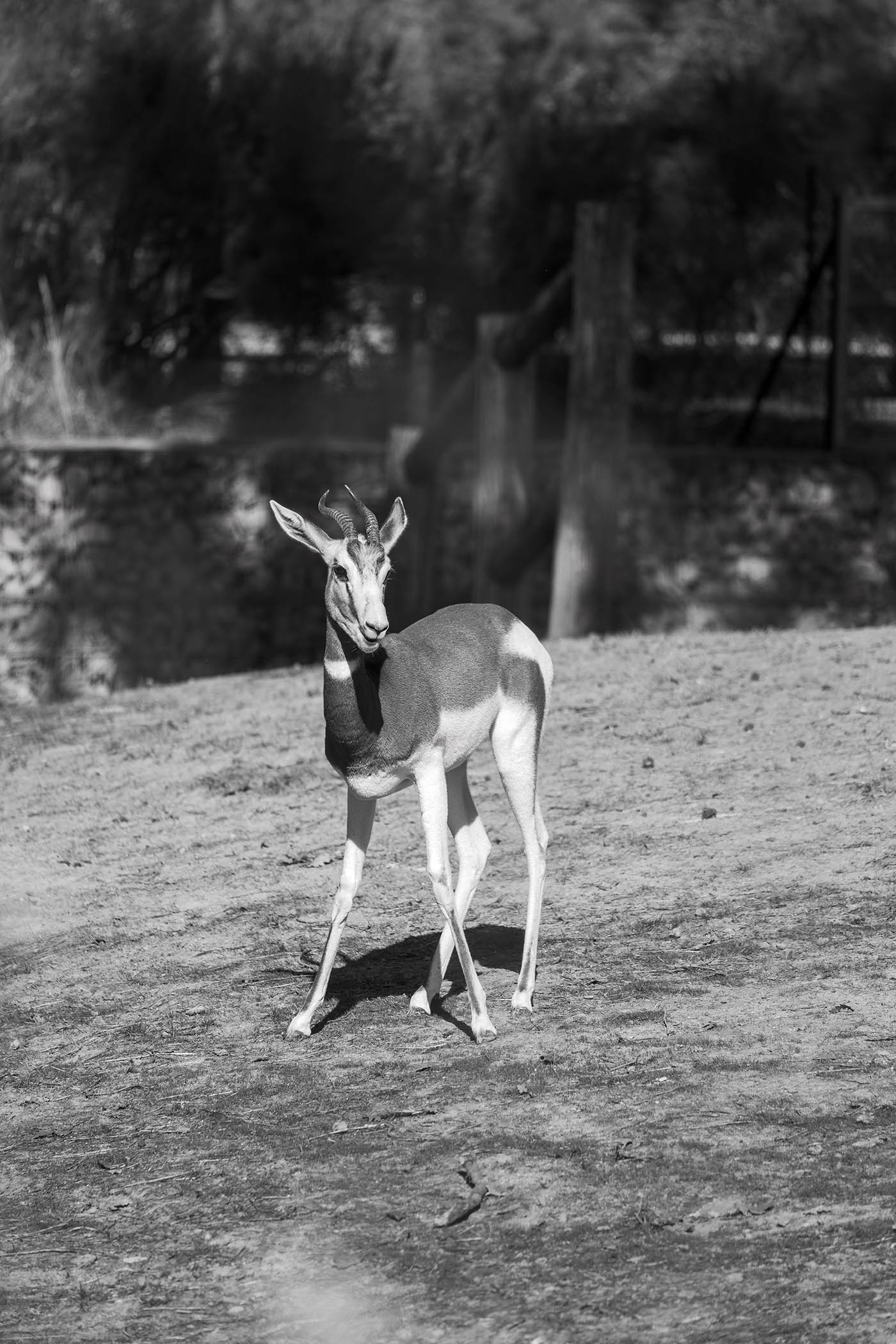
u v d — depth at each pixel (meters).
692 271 39.44
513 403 28.23
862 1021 10.00
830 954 11.20
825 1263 7.23
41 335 38.41
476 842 11.42
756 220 40.03
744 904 12.41
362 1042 10.69
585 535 26.58
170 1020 11.66
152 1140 9.65
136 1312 7.66
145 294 39.75
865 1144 8.31
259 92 37.62
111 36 37.31
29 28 37.16
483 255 37.09
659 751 17.23
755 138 37.19
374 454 34.06
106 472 33.00
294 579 33.81
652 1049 9.93
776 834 14.04
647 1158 8.45
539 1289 7.35
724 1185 8.06
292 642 33.94
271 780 18.22
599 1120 9.00
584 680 21.00
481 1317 7.19
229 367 41.47
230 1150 9.31
